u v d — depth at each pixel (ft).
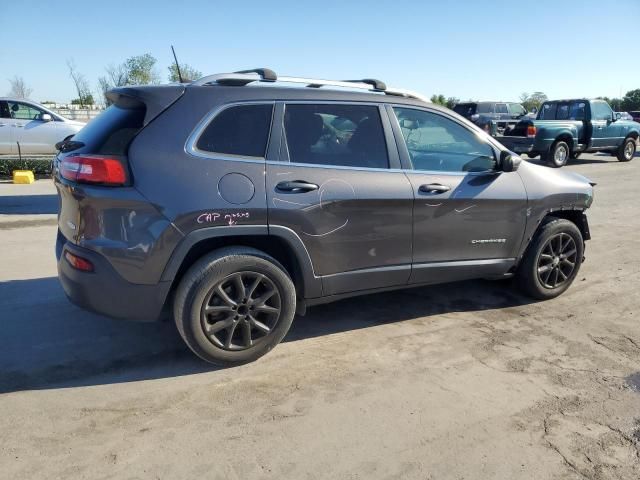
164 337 13.19
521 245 15.07
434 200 13.14
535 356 12.61
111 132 10.79
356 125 12.53
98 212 10.37
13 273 17.69
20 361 11.85
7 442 9.05
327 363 12.08
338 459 8.85
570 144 53.57
